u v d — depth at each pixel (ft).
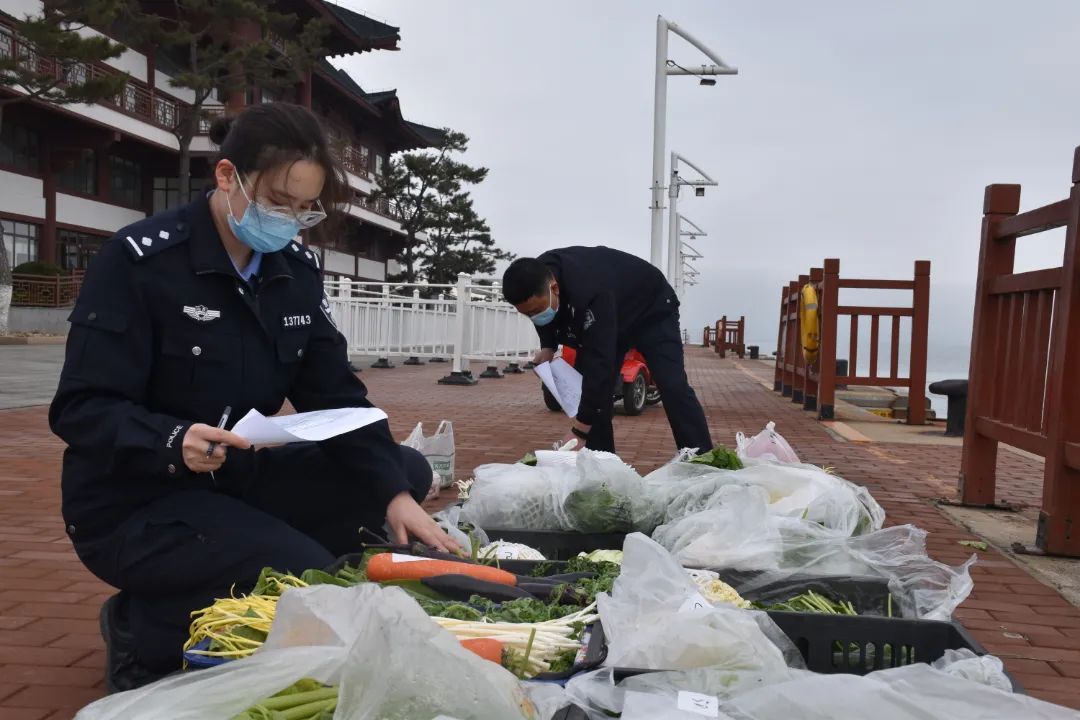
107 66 107.96
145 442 7.52
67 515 8.38
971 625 11.74
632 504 11.07
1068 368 14.99
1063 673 10.17
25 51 94.63
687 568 9.29
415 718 5.10
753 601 8.89
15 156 102.58
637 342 17.69
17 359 61.46
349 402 9.70
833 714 5.59
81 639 10.46
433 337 61.57
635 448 27.25
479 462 23.41
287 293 9.07
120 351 7.95
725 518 9.82
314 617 5.94
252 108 8.07
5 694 8.94
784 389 50.62
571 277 15.96
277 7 122.42
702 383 64.39
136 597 8.52
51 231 107.14
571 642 6.89
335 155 8.20
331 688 5.57
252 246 8.32
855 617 7.52
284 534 8.41
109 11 85.10
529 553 10.19
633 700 5.71
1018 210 18.78
